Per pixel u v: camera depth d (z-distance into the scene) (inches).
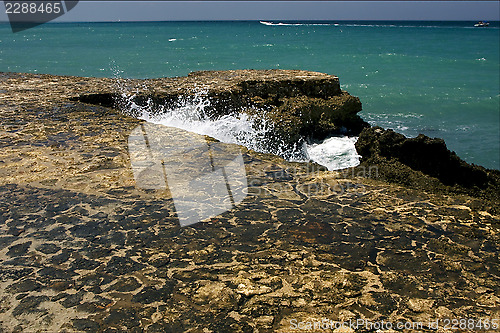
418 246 140.4
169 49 1242.6
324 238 142.7
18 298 109.6
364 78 802.8
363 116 541.6
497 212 168.6
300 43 1544.0
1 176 178.2
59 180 176.7
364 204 170.7
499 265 131.5
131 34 2130.9
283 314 107.2
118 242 135.3
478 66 991.0
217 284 117.1
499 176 206.1
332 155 294.7
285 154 302.2
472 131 483.2
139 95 308.0
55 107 281.1
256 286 116.8
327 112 329.4
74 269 121.6
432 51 1323.8
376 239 143.6
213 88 323.0
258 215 156.9
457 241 144.4
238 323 103.7
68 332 99.0
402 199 177.6
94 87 331.0
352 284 119.3
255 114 312.0
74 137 228.8
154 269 122.8
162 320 103.7
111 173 185.8
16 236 136.5
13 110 269.6
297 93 335.9
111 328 100.5
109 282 116.6
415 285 120.3
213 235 141.4
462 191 195.9
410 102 612.7
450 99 632.4
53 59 964.0
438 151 205.0
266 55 1116.5
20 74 386.9
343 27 3914.9
